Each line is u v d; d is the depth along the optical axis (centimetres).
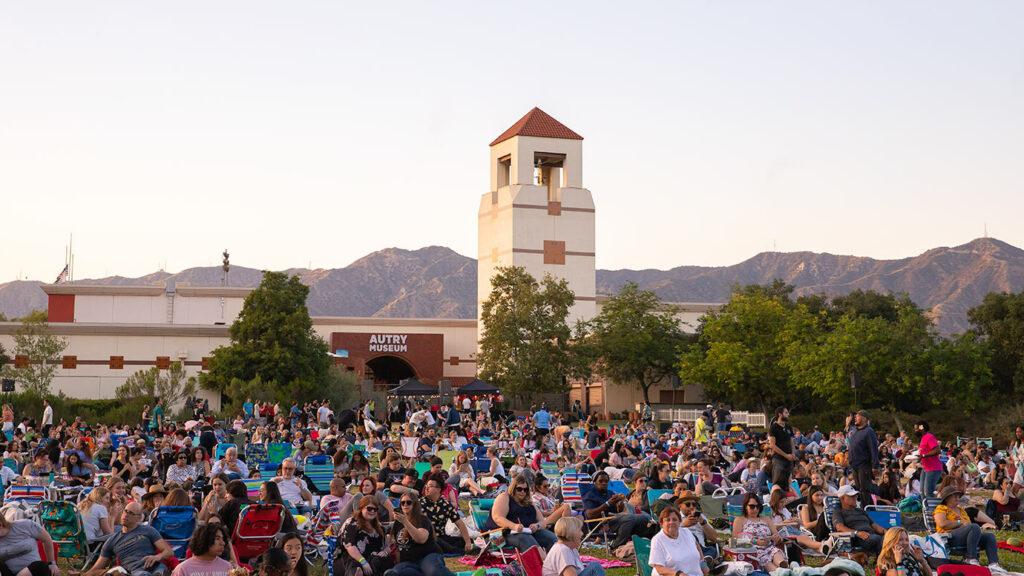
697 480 2406
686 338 8531
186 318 9338
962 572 1247
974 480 3114
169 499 1538
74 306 9206
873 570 1652
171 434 3694
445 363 9694
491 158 10119
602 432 3928
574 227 9806
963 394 6250
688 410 7481
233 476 2353
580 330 8475
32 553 1384
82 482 2322
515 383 7706
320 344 7650
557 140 9812
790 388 7050
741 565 1498
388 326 9488
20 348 7294
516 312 8012
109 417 5641
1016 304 7144
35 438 3594
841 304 9494
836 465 3300
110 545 1388
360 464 2227
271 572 1144
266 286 7481
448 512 1705
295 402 7081
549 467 3109
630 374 8381
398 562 1430
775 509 1888
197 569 1214
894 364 6269
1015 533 2095
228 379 7325
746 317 7369
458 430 4597
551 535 1598
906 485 2761
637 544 1471
